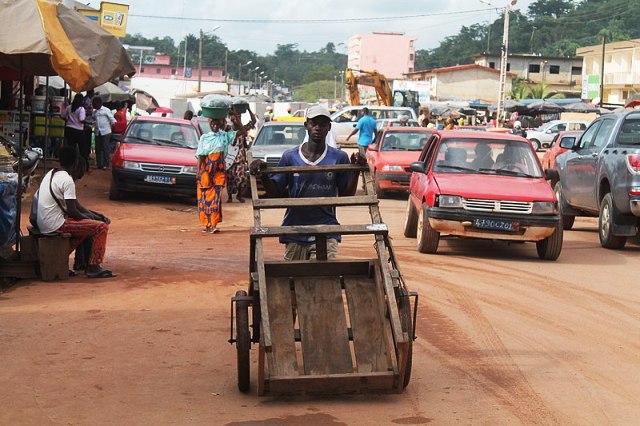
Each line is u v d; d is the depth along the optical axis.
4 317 8.53
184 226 15.95
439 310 9.37
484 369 7.14
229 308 9.19
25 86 22.77
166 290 10.01
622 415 6.02
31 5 9.86
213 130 15.02
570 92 98.94
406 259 12.70
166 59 149.38
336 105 87.50
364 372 6.04
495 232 12.76
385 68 150.00
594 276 11.76
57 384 6.47
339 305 6.41
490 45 149.25
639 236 15.98
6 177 10.41
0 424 5.57
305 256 7.12
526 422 5.83
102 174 24.27
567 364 7.35
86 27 11.05
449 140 14.12
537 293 10.45
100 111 25.34
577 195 16.39
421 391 6.51
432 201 12.95
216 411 5.95
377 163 22.33
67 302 9.27
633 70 78.38
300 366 6.91
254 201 6.75
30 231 10.52
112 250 12.95
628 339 8.30
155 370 6.91
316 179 7.19
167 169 18.84
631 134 14.88
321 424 5.71
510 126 51.62
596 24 140.88
